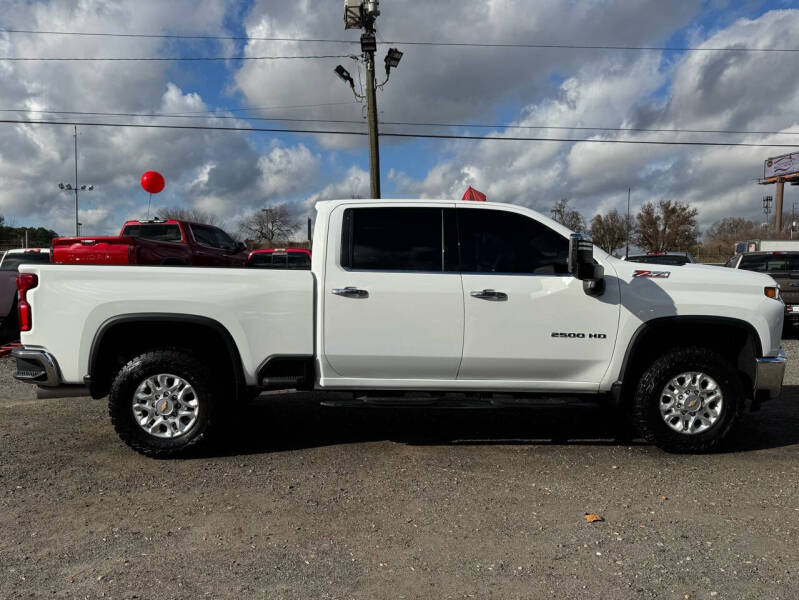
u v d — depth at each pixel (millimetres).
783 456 4758
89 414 5984
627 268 4758
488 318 4609
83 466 4496
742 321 4680
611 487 4102
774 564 3031
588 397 4926
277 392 7016
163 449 4590
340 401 4688
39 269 4547
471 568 3008
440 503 3824
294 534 3391
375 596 2752
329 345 4625
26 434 5285
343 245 4691
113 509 3727
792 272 12055
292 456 4750
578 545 3250
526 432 5465
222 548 3223
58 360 4555
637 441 5184
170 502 3838
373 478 4266
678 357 4648
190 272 4574
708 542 3277
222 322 4559
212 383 4605
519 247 4770
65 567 3014
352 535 3379
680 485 4137
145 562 3068
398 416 6023
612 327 4660
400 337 4613
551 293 4625
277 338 4609
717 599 2713
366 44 16422
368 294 4590
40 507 3752
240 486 4109
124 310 4523
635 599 2719
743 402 4746
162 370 4551
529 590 2797
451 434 5387
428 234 4746
